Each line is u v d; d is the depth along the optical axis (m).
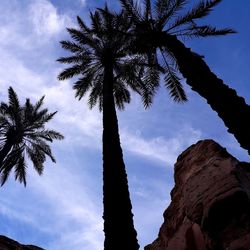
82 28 19.77
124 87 20.78
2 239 16.53
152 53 15.84
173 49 11.07
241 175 8.48
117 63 18.30
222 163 9.06
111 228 7.77
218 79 9.03
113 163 9.84
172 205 10.77
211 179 8.70
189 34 14.67
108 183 9.14
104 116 12.20
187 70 9.77
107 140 10.85
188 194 9.11
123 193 8.85
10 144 24.91
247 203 7.47
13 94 26.33
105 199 8.67
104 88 14.20
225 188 7.93
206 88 8.91
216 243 7.41
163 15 13.96
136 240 7.69
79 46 19.83
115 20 17.61
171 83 16.83
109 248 7.38
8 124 26.80
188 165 11.02
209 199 8.04
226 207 7.60
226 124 7.98
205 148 10.74
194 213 8.35
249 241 6.68
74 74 20.06
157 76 17.78
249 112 7.81
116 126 11.67
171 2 14.38
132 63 17.72
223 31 14.34
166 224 10.48
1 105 26.25
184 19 14.29
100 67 19.75
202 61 9.90
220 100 8.36
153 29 13.38
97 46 18.45
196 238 8.41
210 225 7.71
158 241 10.66
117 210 8.24
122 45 17.70
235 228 7.21
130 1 14.03
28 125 26.77
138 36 13.52
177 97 16.91
